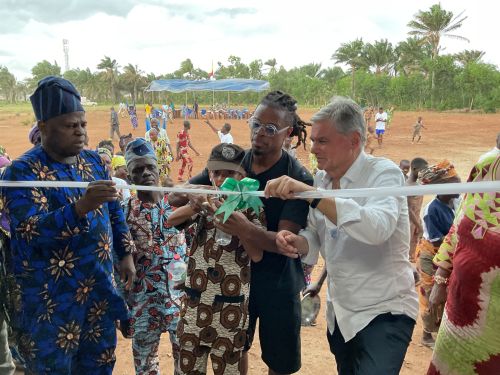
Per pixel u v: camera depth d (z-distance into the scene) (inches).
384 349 90.1
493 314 80.7
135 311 127.3
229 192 85.4
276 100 99.7
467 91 2118.6
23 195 89.8
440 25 2578.7
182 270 128.9
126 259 114.6
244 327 103.9
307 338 183.3
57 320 94.7
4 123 1610.5
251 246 97.0
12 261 97.3
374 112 1684.3
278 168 103.6
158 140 454.6
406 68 2755.9
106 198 85.3
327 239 99.0
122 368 162.4
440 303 119.6
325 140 90.7
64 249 93.5
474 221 81.0
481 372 84.4
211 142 935.7
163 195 130.5
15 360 129.5
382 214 85.7
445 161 163.5
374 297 94.1
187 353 103.3
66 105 90.8
